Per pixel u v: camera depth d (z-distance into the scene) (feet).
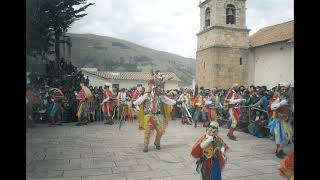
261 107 28.32
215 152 13.79
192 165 18.63
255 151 21.93
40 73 39.27
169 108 24.00
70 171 17.29
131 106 42.80
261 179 15.47
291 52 52.49
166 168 18.02
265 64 59.82
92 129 33.68
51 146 23.73
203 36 73.10
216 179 13.61
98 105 41.88
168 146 24.30
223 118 34.53
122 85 86.84
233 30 68.39
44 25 37.04
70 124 38.04
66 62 44.75
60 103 37.14
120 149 23.24
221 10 68.69
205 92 36.55
